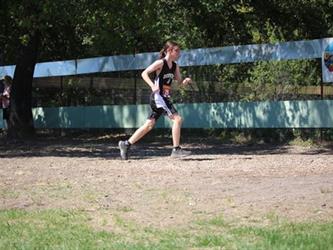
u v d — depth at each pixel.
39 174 9.65
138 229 5.90
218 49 16.19
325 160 10.65
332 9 16.83
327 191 7.24
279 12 17.34
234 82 16.42
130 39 17.19
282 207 6.57
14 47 18.72
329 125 14.27
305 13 17.05
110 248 5.19
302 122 14.73
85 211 6.74
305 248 4.94
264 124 15.45
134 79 18.28
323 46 14.20
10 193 7.94
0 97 20.05
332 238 5.20
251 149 13.86
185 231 5.77
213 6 17.12
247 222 6.04
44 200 7.44
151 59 17.45
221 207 6.71
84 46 19.91
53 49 20.45
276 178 8.41
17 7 14.19
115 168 10.05
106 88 19.03
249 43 18.50
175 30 18.84
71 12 13.88
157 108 11.11
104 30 14.91
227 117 16.14
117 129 18.97
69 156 12.64
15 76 18.06
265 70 15.80
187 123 16.84
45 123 20.03
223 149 14.00
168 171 9.46
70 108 19.41
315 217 6.11
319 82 14.67
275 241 5.19
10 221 6.36
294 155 11.95
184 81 11.03
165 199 7.20
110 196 7.52
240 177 8.63
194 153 12.88
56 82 20.14
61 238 5.60
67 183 8.60
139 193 7.63
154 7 15.05
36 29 15.36
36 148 14.96
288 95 15.30
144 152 13.23
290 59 14.86
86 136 19.00
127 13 14.49
